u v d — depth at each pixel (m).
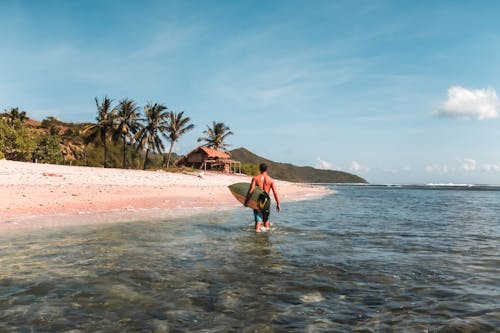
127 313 4.14
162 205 17.25
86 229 10.12
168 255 7.15
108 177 30.61
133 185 27.88
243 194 12.21
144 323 3.87
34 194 16.98
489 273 6.00
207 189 31.09
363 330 3.74
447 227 12.08
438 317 4.09
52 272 5.79
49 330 3.66
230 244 8.45
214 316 4.09
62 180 24.81
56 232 9.55
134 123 62.53
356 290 5.07
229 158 82.94
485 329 3.77
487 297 4.78
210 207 17.77
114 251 7.42
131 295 4.76
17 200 14.88
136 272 5.86
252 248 7.99
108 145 82.75
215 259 6.86
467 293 4.96
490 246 8.47
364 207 21.50
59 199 16.20
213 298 4.68
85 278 5.49
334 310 4.31
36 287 5.03
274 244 8.52
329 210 18.78
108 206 15.51
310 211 18.05
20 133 50.44
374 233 10.47
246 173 90.12
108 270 5.96
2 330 3.64
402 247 8.28
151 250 7.59
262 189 11.00
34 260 6.57
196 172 63.44
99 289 4.98
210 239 9.06
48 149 57.03
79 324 3.82
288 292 4.96
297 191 42.81
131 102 61.84
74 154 77.12
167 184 32.44
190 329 3.74
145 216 13.35
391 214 16.89
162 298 4.66
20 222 10.90
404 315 4.16
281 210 18.55
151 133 64.69
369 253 7.57
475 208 21.78
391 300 4.67
